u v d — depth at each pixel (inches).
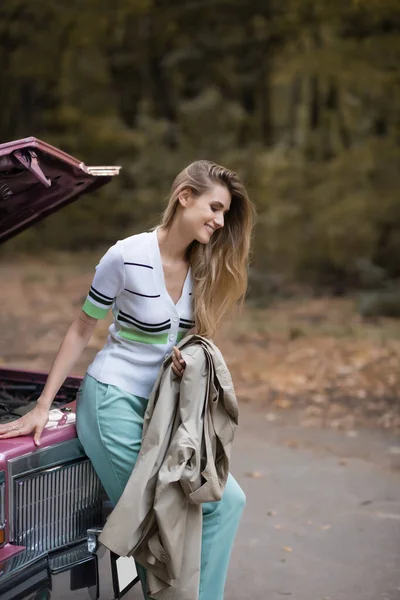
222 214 114.3
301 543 172.2
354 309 475.2
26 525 110.6
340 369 331.3
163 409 110.7
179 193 114.7
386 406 284.2
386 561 163.8
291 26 629.6
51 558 112.7
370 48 541.6
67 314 463.8
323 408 282.4
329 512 190.4
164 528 106.6
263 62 744.3
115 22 749.3
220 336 398.6
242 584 152.2
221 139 706.8
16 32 774.5
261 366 339.3
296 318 448.5
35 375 145.7
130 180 780.6
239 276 119.6
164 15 765.9
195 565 110.4
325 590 150.4
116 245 114.3
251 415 274.7
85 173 120.6
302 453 235.3
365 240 535.5
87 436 115.7
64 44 782.5
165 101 832.3
